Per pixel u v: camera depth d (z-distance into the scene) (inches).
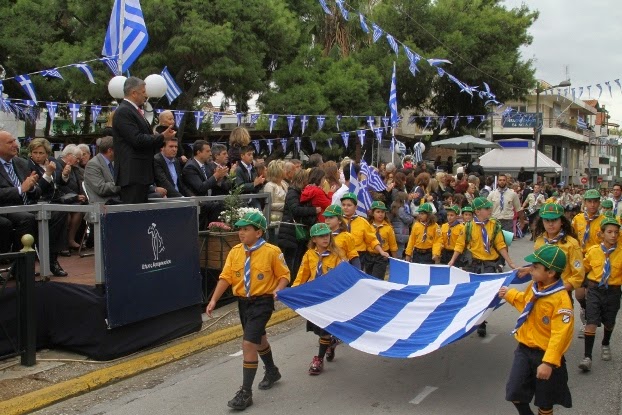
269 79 887.1
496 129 1835.6
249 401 223.1
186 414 217.3
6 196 277.9
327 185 401.1
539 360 184.4
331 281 252.5
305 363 275.4
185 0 700.0
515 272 247.4
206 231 346.9
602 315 277.1
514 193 660.1
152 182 295.9
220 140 924.0
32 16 754.8
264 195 390.3
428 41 1083.3
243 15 737.0
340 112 904.9
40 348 276.2
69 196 324.5
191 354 288.0
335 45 985.5
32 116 717.9
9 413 211.0
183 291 303.0
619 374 265.7
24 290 254.2
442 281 307.9
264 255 230.7
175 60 712.4
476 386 245.6
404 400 229.9
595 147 2795.3
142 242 277.9
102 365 260.5
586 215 327.3
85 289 265.4
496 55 1104.2
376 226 363.6
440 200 514.3
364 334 243.0
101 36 685.9
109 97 722.8
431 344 230.2
